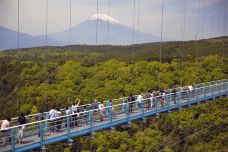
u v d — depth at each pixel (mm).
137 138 37406
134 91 50375
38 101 42312
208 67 62656
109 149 34281
